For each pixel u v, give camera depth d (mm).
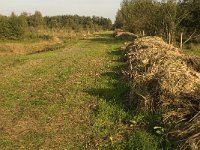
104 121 9836
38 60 23672
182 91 9266
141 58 14812
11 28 48750
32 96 13141
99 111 10547
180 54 15742
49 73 17719
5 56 27984
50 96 12953
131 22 48062
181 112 8578
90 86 13984
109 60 21438
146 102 9664
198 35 36031
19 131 9648
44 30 67312
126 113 10023
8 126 10070
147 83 10578
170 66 11305
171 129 8281
